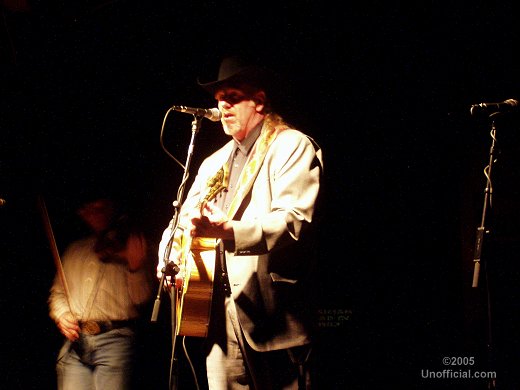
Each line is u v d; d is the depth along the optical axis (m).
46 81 4.79
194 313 2.83
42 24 4.57
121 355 3.70
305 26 4.38
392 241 4.37
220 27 4.47
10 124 4.84
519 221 3.72
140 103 4.81
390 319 4.27
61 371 3.76
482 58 4.07
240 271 2.71
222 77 2.98
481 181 4.08
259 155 2.83
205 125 4.80
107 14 4.55
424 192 4.34
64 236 4.84
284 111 4.33
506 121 3.88
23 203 4.87
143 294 3.81
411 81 4.30
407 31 4.22
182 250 3.06
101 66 4.74
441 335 4.15
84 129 4.87
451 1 4.07
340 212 4.45
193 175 4.84
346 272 4.39
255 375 2.76
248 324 2.67
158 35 4.59
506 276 3.69
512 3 3.91
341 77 4.43
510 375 3.65
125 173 4.88
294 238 2.57
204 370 4.61
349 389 4.14
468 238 4.14
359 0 4.27
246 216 2.77
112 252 3.81
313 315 2.77
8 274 4.88
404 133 4.38
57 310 3.75
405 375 4.12
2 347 4.84
